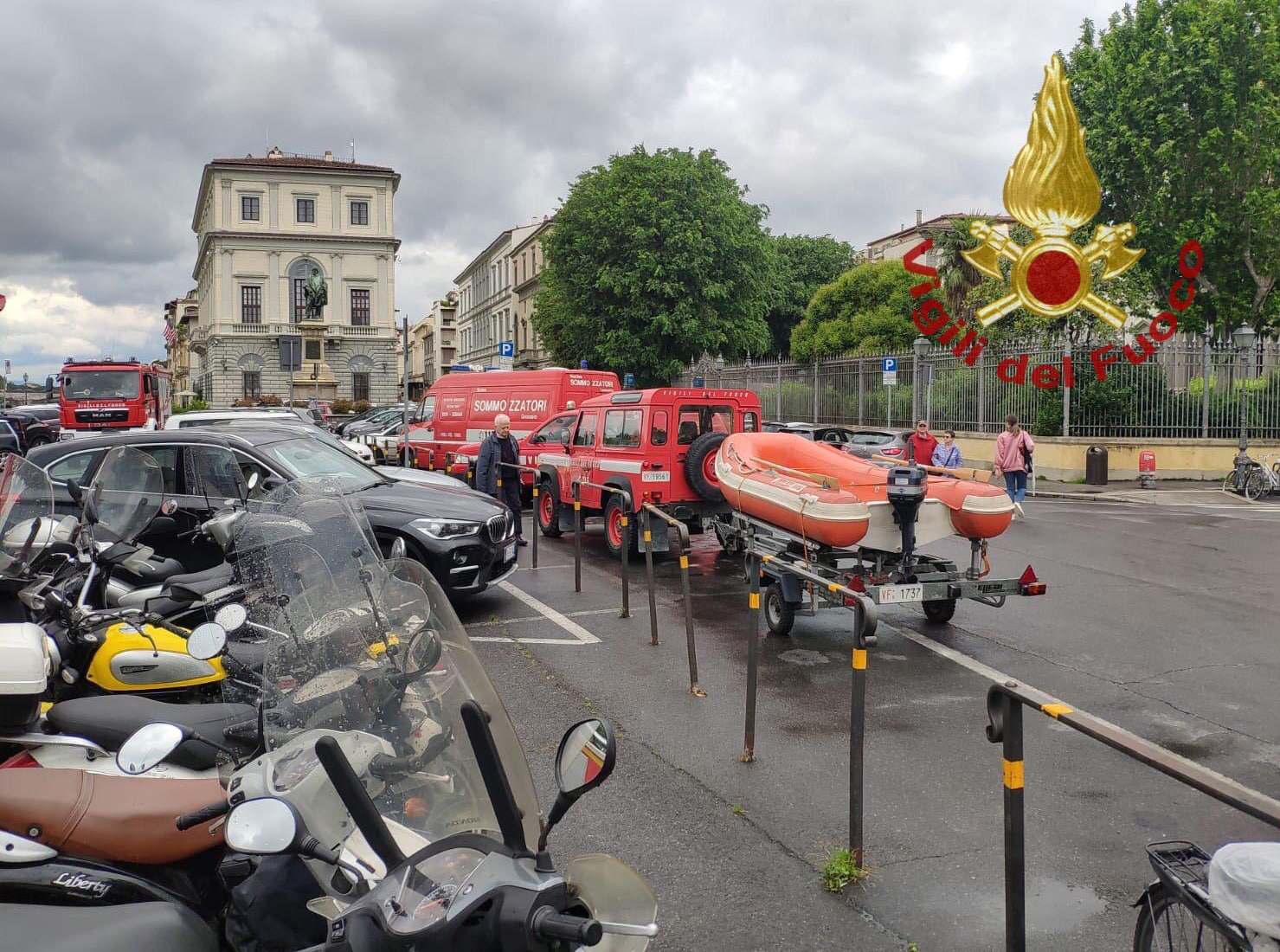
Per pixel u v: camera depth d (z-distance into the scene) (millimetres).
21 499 4125
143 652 4129
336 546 3051
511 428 20359
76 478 8203
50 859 2838
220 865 2996
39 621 4172
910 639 8562
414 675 2727
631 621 9203
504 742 2676
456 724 2625
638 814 4965
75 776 3043
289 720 2785
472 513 9336
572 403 19734
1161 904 2947
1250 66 24547
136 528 5555
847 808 5027
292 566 3014
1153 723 6340
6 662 3201
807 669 7633
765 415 35625
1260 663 7672
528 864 2338
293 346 21953
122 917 2559
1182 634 8602
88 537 4836
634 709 6641
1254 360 23969
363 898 2262
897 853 4535
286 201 66812
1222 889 2510
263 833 2318
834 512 8086
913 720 6422
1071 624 9039
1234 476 20875
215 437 8719
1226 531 15070
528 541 14570
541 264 67625
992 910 4016
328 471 9414
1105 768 5586
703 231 35406
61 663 4055
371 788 2533
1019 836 3236
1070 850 4566
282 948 2750
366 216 68188
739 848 4590
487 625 9031
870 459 9805
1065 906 4055
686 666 7691
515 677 7371
